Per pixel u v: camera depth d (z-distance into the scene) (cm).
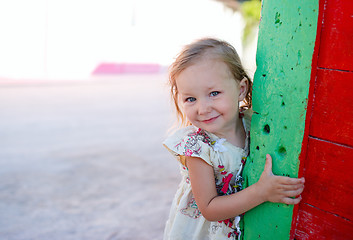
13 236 293
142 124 715
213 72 114
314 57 98
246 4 1132
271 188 107
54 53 1620
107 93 1141
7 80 1291
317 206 103
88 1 1684
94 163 477
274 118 109
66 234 297
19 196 372
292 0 101
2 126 670
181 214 136
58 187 397
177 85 120
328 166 99
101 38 1739
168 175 434
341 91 94
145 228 306
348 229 96
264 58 112
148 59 1911
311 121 101
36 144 562
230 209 114
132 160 490
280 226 111
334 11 94
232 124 127
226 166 125
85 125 697
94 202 359
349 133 94
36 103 914
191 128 131
